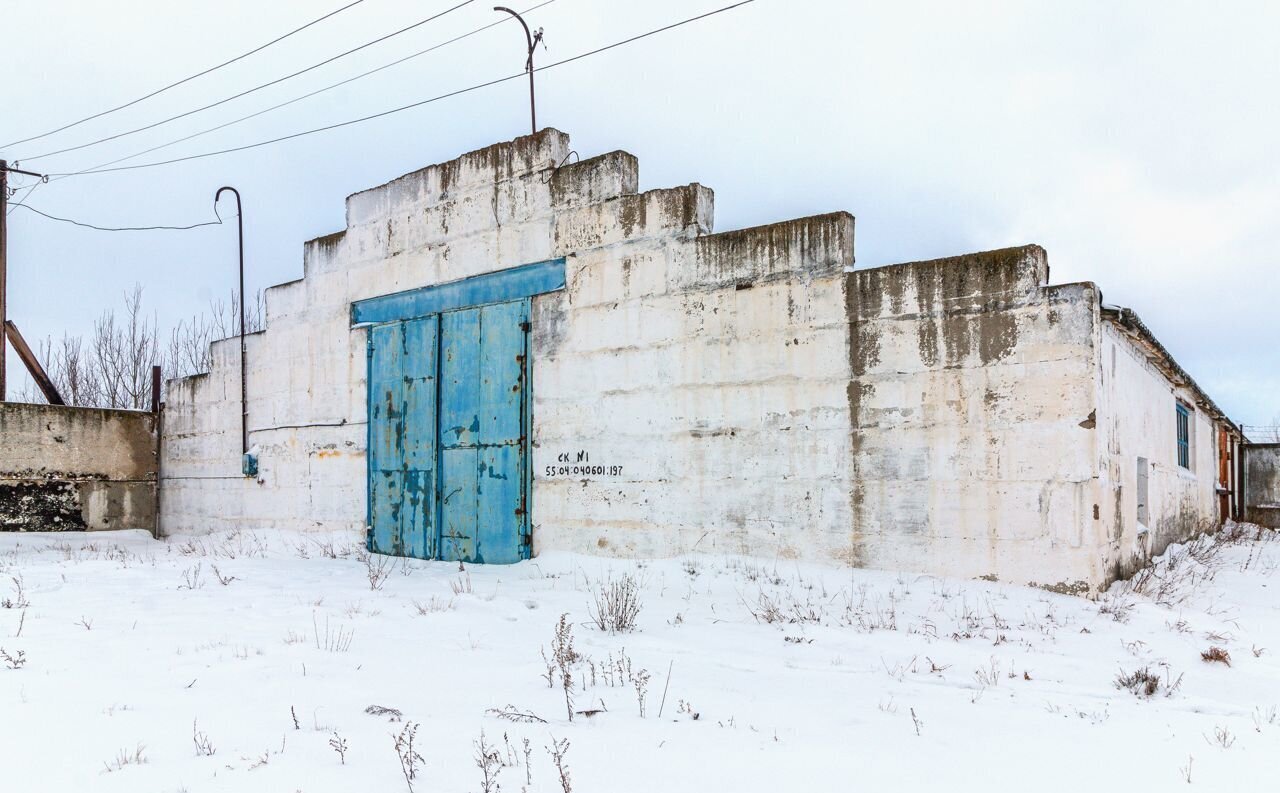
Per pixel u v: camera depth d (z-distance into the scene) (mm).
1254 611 9320
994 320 9469
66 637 7676
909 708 5816
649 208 12055
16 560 14789
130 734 4926
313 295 16844
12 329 22047
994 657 7203
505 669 6707
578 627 8484
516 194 13625
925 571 9773
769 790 4219
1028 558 9188
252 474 17875
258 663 6715
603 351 12445
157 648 7242
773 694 6117
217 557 14719
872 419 10180
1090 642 7594
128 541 19281
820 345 10586
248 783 4168
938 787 4332
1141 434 12234
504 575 12281
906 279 10023
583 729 5160
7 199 22078
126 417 20594
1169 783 4453
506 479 13391
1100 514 9031
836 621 8523
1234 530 20672
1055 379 9094
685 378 11625
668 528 11648
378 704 5621
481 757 4562
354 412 15891
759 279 11062
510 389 13477
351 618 8773
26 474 19156
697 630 8320
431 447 14484
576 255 12836
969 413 9578
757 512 10953
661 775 4379
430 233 14836
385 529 15070
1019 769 4637
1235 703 6176
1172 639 7691
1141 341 11273
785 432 10789
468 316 14141
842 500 10352
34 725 5070
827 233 10578
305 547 15633
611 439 12281
